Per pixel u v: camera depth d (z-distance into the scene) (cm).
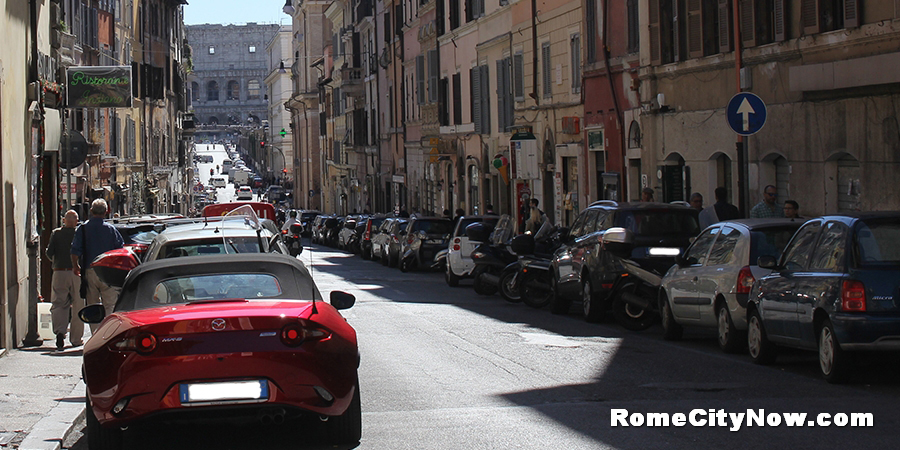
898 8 1669
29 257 1555
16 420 896
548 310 1959
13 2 1473
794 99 1992
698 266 1377
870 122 1758
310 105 10456
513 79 3728
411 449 774
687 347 1364
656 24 2548
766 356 1177
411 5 5531
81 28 4112
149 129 6191
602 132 2930
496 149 4016
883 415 851
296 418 913
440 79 4856
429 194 5275
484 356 1280
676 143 2486
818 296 1044
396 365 1220
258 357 730
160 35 6988
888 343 992
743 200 2014
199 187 13800
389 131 6328
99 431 766
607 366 1177
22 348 1427
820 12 1889
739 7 2164
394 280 2945
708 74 2325
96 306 912
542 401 959
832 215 1107
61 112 2122
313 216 6775
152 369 722
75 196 3794
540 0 3412
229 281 821
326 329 757
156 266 827
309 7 10462
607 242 1597
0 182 1325
